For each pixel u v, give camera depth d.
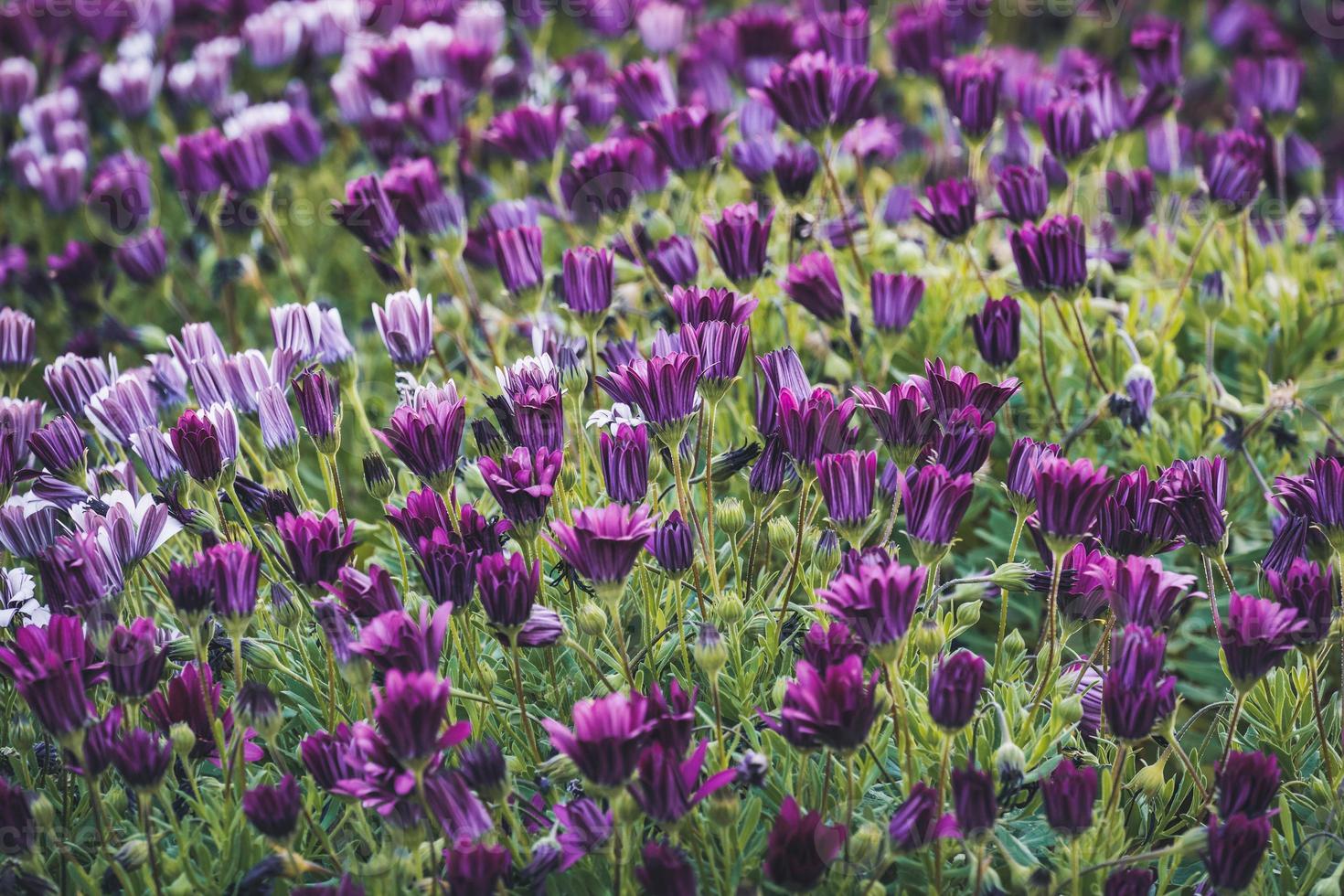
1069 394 4.54
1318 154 6.32
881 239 4.90
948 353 4.68
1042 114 4.55
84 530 3.08
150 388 3.71
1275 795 3.14
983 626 4.39
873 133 5.26
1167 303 5.01
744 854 2.96
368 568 3.38
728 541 3.86
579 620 3.03
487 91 6.48
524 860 2.89
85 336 5.15
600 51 7.07
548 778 3.00
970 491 2.76
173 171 5.50
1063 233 3.79
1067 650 3.65
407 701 2.38
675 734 2.59
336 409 3.33
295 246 6.37
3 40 7.19
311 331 3.69
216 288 5.56
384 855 2.78
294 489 3.72
